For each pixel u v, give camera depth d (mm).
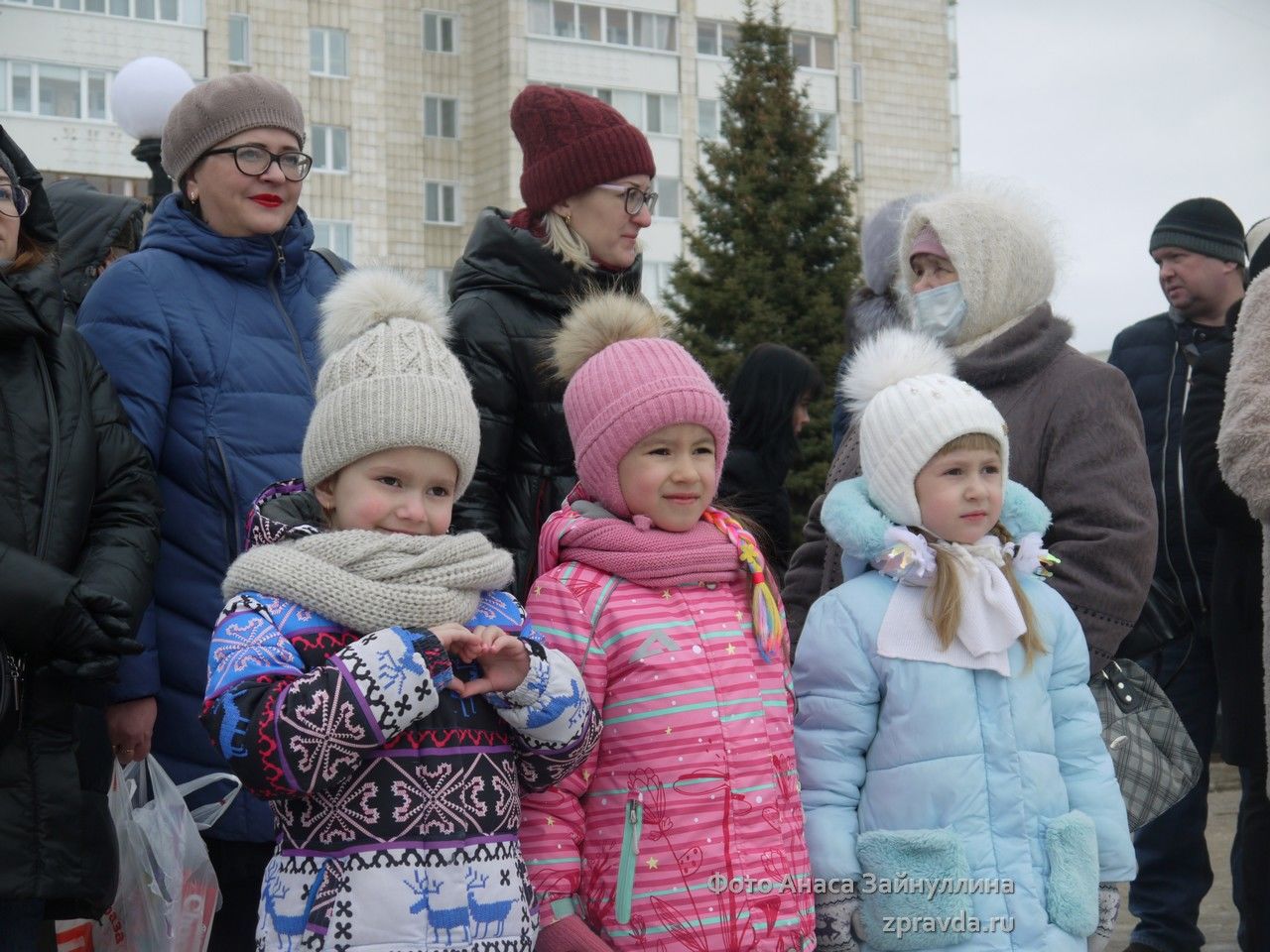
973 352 4043
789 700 3297
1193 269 5801
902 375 3725
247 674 2572
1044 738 3408
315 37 33344
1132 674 3828
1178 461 5551
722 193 26406
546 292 4062
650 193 4254
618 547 3172
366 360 2857
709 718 3090
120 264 3666
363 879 2586
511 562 2912
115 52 31438
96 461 3217
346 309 3051
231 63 32344
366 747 2545
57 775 2918
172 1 31859
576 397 3354
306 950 2578
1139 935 5320
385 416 2797
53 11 30984
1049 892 3293
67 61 31125
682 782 3049
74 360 3260
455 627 2668
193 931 3279
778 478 5129
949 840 3236
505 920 2674
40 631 2834
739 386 5176
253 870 3506
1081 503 3826
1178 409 5703
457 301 4082
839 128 38969
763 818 3088
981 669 3387
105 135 31422
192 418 3578
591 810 3104
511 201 34562
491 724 2795
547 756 2875
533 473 4031
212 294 3707
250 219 3756
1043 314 4070
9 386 3088
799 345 24781
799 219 25828
